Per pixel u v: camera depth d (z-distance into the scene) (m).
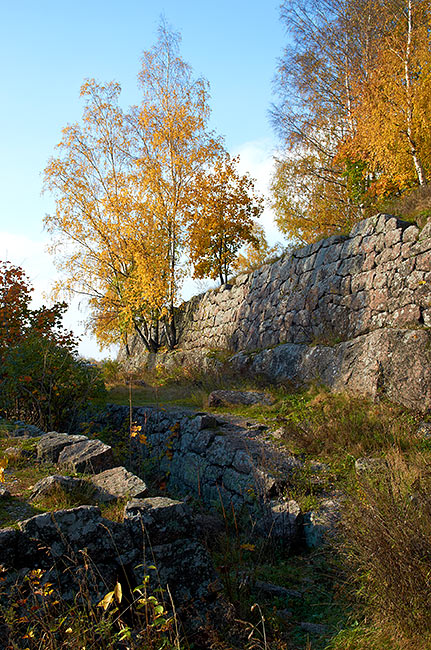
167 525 4.02
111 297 22.67
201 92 20.62
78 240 21.17
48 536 3.63
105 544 3.80
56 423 10.53
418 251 9.87
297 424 8.70
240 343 16.41
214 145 20.42
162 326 23.41
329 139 20.08
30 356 10.28
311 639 3.92
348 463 7.08
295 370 12.08
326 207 20.69
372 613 3.88
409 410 8.29
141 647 3.28
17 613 3.27
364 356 9.77
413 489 4.87
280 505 6.21
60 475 5.11
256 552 5.73
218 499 7.53
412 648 3.33
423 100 13.25
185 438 9.16
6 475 5.42
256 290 16.36
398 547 3.66
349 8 18.25
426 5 14.98
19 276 12.47
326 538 5.29
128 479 5.14
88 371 11.16
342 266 12.16
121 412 11.54
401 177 14.02
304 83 19.34
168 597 3.82
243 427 9.12
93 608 3.55
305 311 13.14
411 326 9.39
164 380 15.07
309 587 4.88
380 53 15.62
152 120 20.72
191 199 20.22
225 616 3.91
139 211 20.38
